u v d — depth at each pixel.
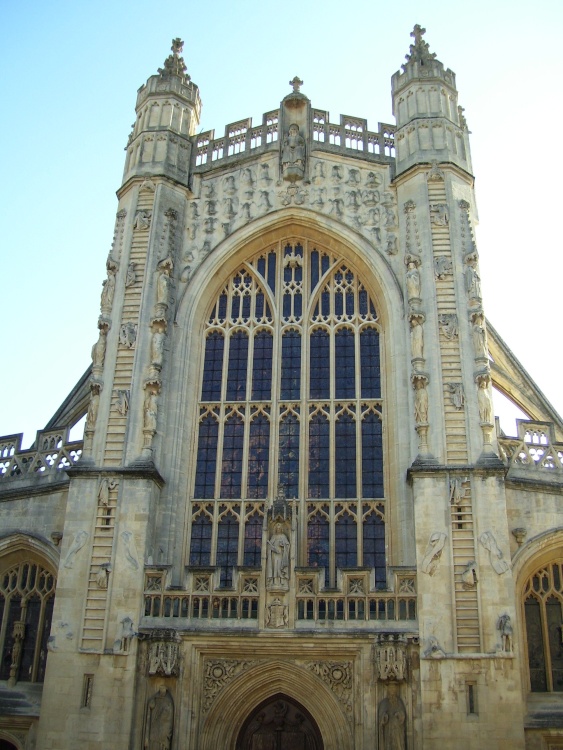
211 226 38.66
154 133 40.44
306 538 32.81
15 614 33.56
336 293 37.53
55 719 28.30
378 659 28.03
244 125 41.72
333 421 34.78
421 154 37.59
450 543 29.50
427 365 33.00
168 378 35.12
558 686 29.78
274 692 28.92
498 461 30.61
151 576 30.34
